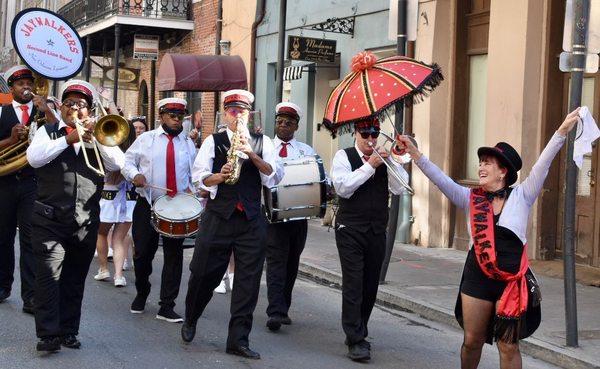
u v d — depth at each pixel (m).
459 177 14.06
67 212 6.88
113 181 10.05
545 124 12.00
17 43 8.10
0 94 12.47
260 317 8.94
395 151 6.70
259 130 9.86
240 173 7.18
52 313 6.93
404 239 14.44
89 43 28.31
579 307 9.44
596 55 7.74
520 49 12.07
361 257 7.20
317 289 10.80
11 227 8.58
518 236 5.51
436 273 11.61
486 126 12.73
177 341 7.68
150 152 8.55
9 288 8.94
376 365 7.20
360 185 7.05
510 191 5.65
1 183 8.34
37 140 6.82
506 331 5.45
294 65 18.48
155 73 27.64
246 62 20.97
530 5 11.93
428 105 14.05
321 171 8.19
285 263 8.36
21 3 53.12
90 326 8.13
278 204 7.93
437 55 14.04
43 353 6.97
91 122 6.79
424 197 14.14
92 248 7.13
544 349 7.70
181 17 24.69
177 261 8.42
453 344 8.14
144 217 8.58
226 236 7.16
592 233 11.44
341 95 6.93
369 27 15.65
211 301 9.61
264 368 6.91
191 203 8.25
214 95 22.36
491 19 12.64
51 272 6.88
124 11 24.16
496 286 5.57
